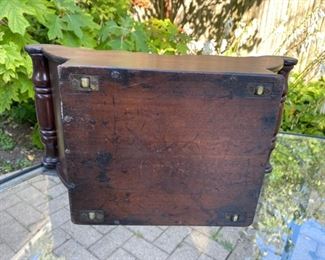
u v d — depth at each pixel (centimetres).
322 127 183
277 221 121
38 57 65
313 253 113
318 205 126
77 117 54
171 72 51
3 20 127
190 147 58
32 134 177
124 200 63
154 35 203
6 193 117
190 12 264
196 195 63
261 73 53
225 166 60
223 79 52
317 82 209
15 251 109
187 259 112
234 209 65
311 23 194
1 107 136
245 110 54
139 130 55
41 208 117
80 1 164
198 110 54
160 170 60
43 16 129
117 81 51
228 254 115
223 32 238
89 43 146
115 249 115
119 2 184
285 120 184
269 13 231
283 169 125
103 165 59
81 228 120
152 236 121
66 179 65
